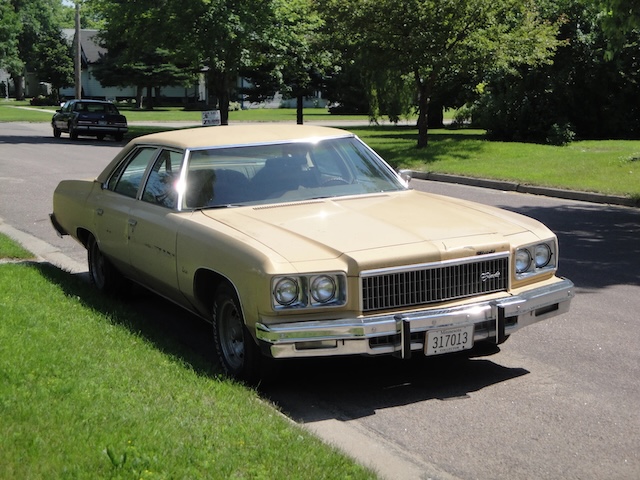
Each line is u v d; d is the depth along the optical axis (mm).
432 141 26156
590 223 12656
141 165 7102
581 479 4246
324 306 5031
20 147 28391
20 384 4719
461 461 4445
